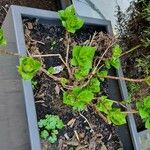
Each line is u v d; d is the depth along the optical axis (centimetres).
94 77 61
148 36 85
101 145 63
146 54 86
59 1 84
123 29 85
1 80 66
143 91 82
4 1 86
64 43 63
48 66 61
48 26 62
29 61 51
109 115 57
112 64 62
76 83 59
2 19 85
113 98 64
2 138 70
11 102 61
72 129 61
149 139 77
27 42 60
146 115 57
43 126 59
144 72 84
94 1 83
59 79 59
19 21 57
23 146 59
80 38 64
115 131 64
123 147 64
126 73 86
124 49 85
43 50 62
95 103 63
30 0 88
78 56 54
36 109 59
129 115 62
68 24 56
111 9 84
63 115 61
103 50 64
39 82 60
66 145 60
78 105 55
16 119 60
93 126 63
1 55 64
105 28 65
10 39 59
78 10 80
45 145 59
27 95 55
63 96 57
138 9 85
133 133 62
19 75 55
